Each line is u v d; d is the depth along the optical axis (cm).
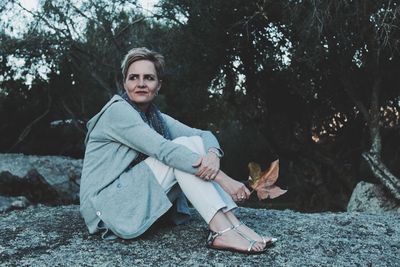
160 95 1063
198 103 968
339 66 709
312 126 932
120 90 986
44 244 238
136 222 221
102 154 235
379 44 617
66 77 1072
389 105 810
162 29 966
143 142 221
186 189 219
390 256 225
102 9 927
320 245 234
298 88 778
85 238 242
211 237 219
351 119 866
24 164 664
